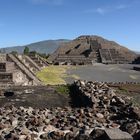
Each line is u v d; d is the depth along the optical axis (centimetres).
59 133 1700
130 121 1897
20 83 5319
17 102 3300
